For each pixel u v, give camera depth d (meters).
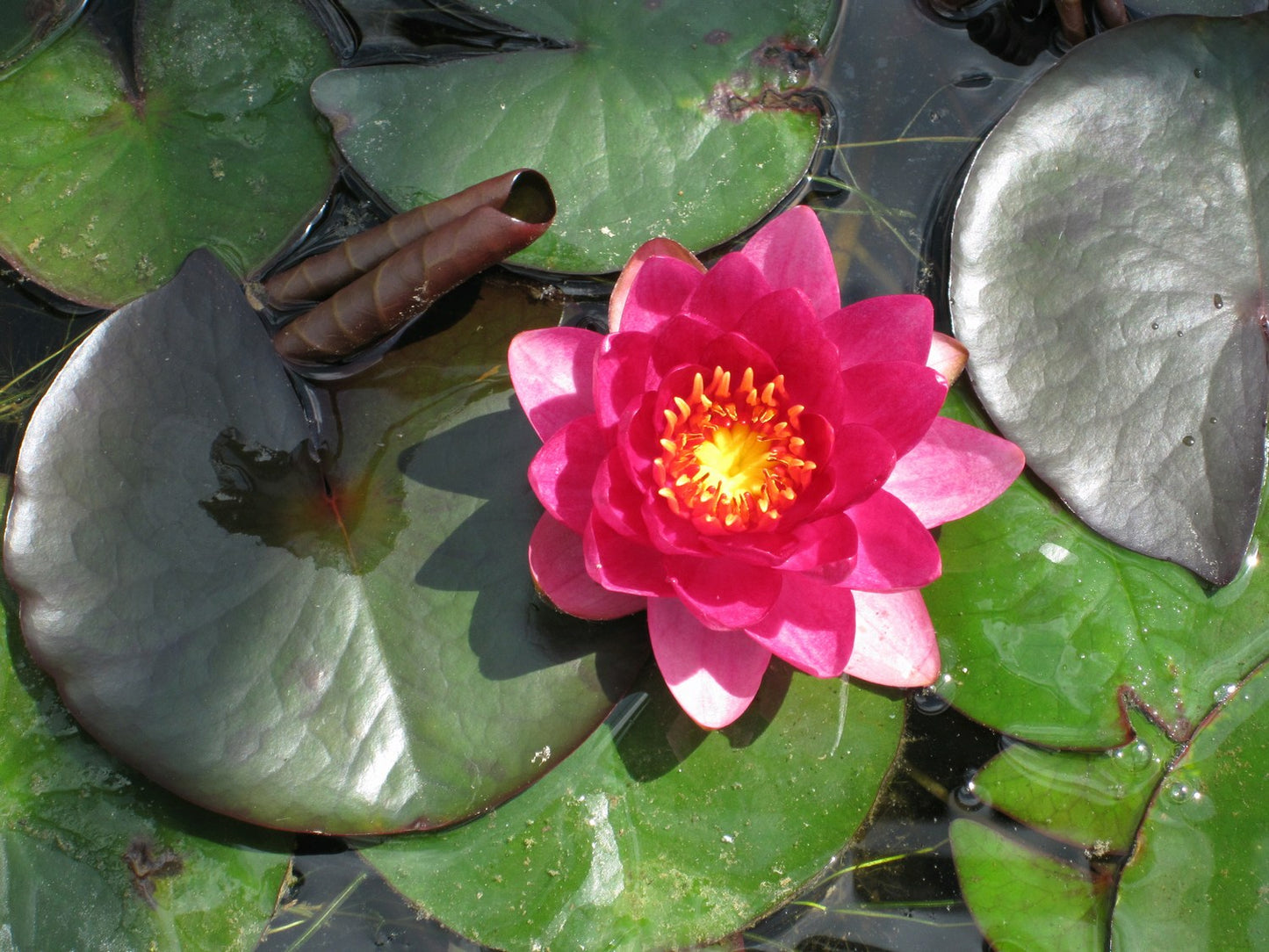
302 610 0.71
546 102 0.75
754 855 0.71
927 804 0.73
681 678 0.70
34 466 0.70
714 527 0.70
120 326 0.71
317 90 0.75
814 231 0.71
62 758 0.70
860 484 0.68
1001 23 0.79
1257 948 0.70
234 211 0.75
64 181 0.74
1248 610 0.73
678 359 0.70
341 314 0.72
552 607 0.72
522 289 0.75
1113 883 0.71
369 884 0.72
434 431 0.73
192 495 0.71
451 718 0.71
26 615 0.69
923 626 0.71
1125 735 0.72
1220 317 0.74
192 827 0.71
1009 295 0.74
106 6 0.75
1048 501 0.73
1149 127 0.75
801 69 0.77
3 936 0.69
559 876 0.71
